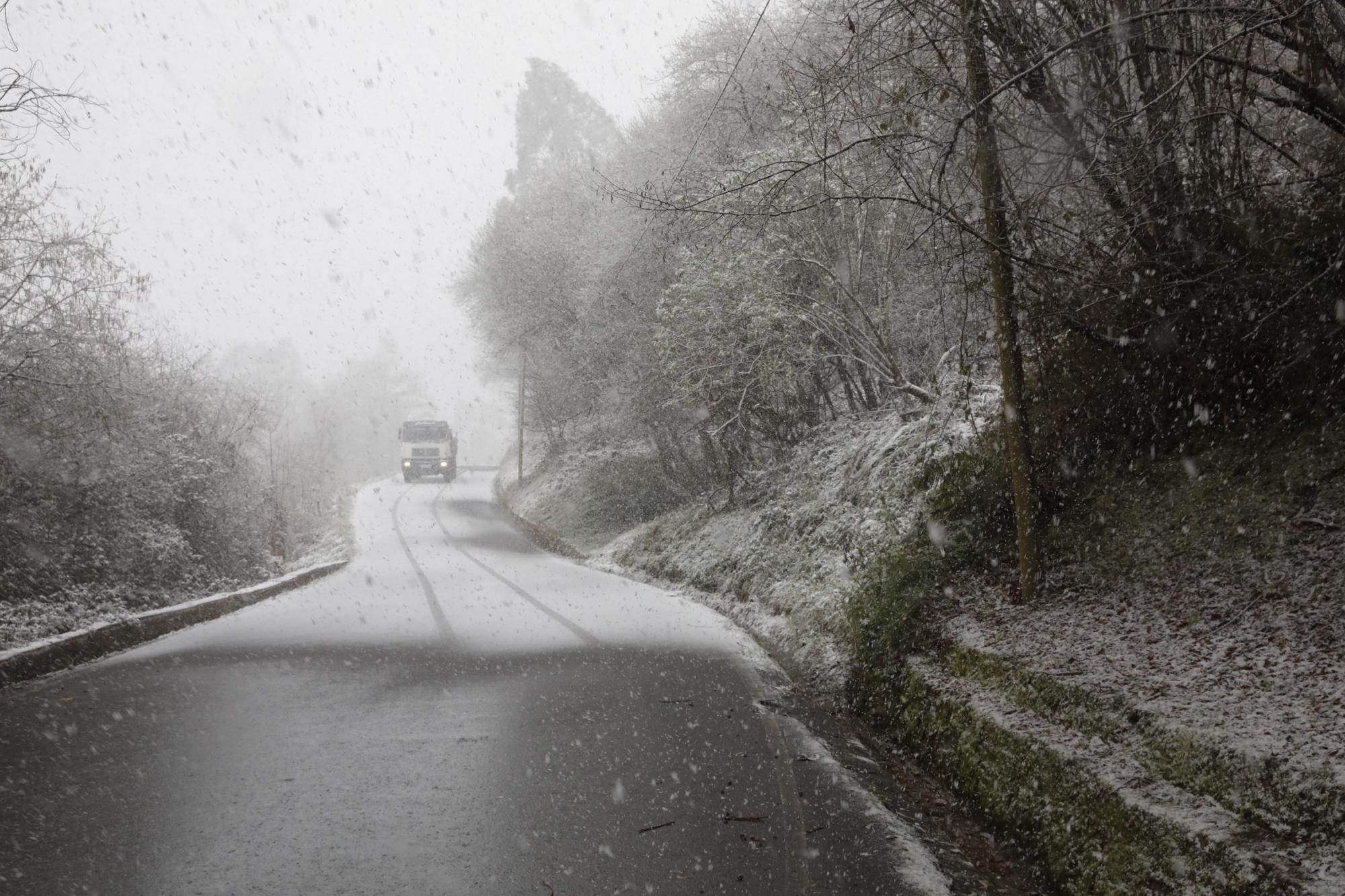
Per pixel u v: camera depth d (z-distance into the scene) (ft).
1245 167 24.21
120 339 50.39
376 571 76.02
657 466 97.66
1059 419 32.01
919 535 34.40
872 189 28.43
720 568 59.06
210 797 18.84
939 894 14.64
